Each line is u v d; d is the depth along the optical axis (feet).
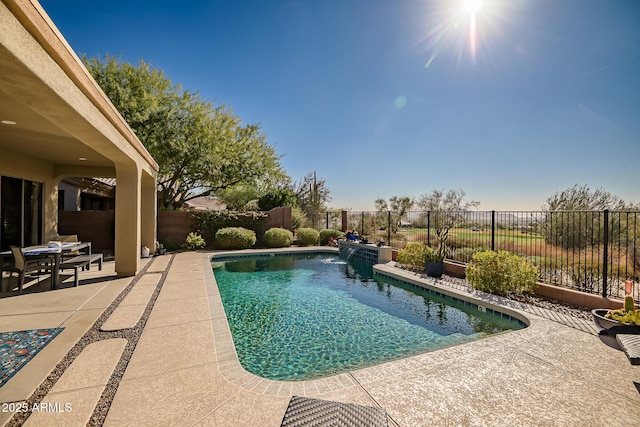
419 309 21.79
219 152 59.52
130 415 8.39
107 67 49.52
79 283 23.63
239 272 34.91
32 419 8.13
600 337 14.19
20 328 14.53
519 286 21.29
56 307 17.69
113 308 17.71
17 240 28.58
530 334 14.56
